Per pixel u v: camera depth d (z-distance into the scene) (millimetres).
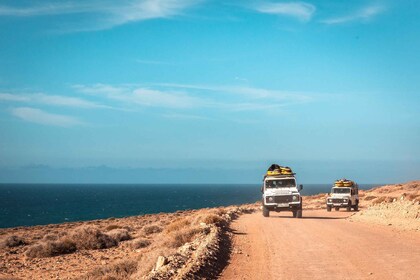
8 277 18453
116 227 41500
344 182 51750
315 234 21438
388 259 13867
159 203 170875
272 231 23406
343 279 11297
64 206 158250
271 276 12055
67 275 19281
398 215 28438
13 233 48875
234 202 172625
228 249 17156
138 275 14375
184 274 11586
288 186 35844
